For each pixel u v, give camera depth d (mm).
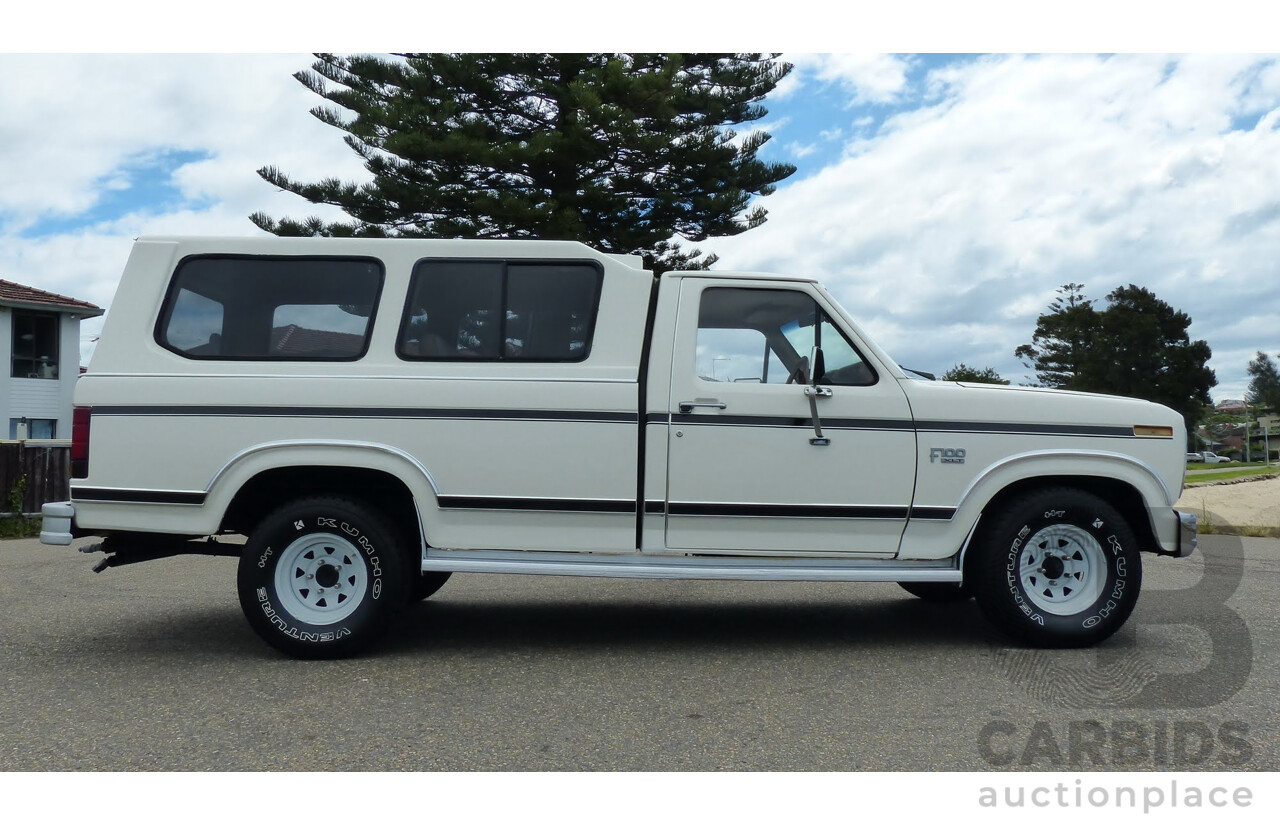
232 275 5410
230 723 4117
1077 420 5438
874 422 5363
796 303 5543
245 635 5867
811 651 5449
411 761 3676
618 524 5316
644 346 5461
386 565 5199
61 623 6238
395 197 20656
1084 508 5352
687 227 22219
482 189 20922
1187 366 60344
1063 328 65438
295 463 5191
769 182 22453
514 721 4152
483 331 5402
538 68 21453
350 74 21328
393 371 5301
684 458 5305
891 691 4609
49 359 26016
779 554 5383
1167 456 5480
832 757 3725
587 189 20281
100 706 4363
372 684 4727
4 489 12883
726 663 5168
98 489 5188
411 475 5246
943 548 5402
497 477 5262
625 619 6422
